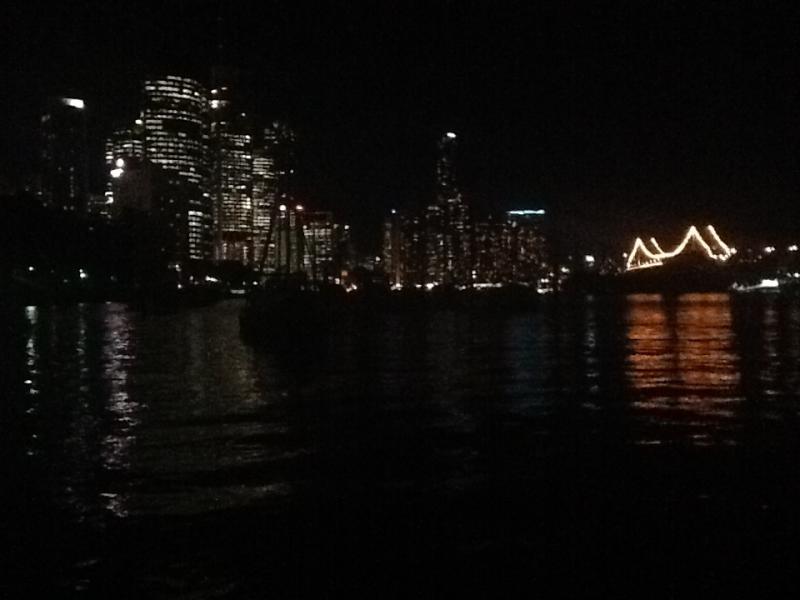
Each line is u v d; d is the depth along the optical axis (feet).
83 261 458.09
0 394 107.34
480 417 84.38
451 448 67.15
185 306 490.08
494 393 104.99
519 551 40.45
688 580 36.47
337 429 77.36
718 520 45.16
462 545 41.47
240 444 69.92
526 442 69.56
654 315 386.73
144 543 42.32
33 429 78.89
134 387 114.42
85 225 480.23
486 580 36.78
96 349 187.21
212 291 561.02
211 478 56.85
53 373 135.64
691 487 52.70
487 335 240.53
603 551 40.29
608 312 427.33
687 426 77.20
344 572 37.88
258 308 228.43
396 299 509.76
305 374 130.93
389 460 62.44
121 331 258.98
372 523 45.44
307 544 41.88
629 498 50.06
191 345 198.90
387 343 203.72
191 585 36.60
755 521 44.88
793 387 108.27
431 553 40.29
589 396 101.14
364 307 457.68
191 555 40.45
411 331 261.44
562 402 95.66
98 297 503.20
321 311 247.50
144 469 59.98
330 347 192.03
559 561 39.04
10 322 314.96
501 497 50.62
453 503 49.34
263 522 45.83
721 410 87.86
